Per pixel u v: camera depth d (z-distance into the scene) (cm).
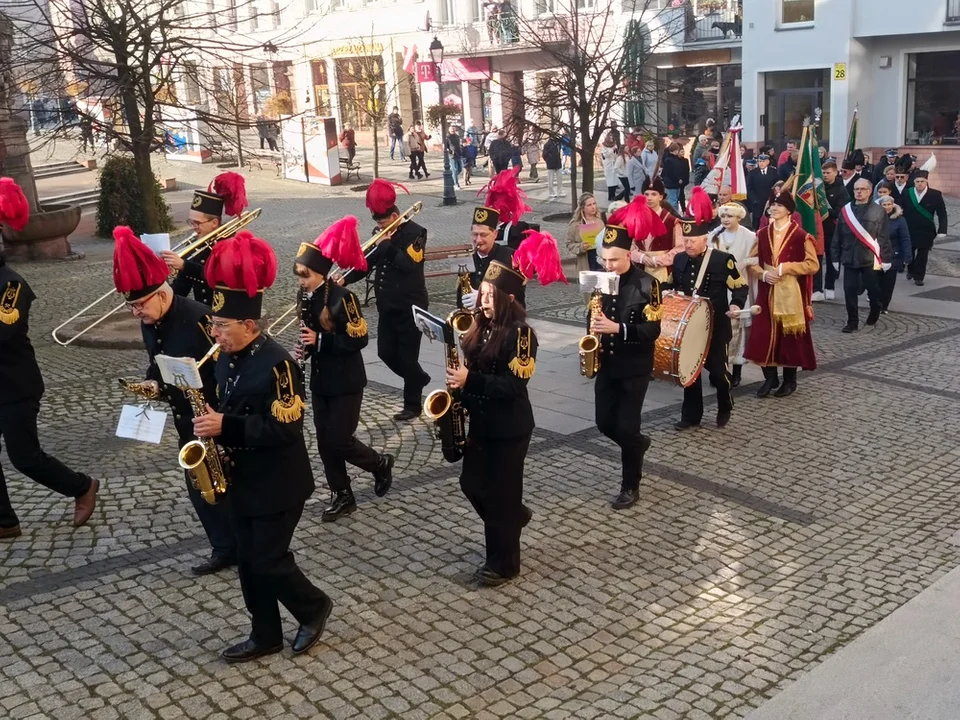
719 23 2953
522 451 548
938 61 2412
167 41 1178
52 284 1605
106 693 468
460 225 2203
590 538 632
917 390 941
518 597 557
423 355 1117
